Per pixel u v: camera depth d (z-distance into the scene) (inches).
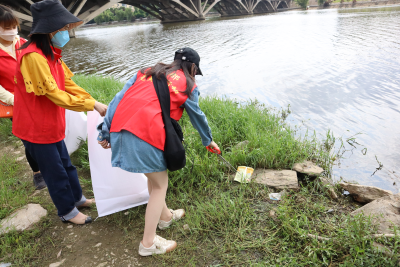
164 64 71.4
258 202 94.0
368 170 127.5
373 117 195.5
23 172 121.0
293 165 115.8
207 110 173.5
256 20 1370.6
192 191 101.8
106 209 89.2
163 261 73.7
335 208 92.0
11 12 79.3
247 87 304.2
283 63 408.8
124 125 64.5
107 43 826.2
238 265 71.3
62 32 70.5
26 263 75.6
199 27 1155.3
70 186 87.7
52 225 89.7
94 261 75.9
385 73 306.7
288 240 76.5
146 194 92.4
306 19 1214.3
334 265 68.4
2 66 87.5
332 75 319.3
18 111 74.4
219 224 83.7
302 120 198.7
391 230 73.0
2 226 87.9
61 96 71.3
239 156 118.8
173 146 65.1
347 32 669.3
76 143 121.2
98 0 994.7
